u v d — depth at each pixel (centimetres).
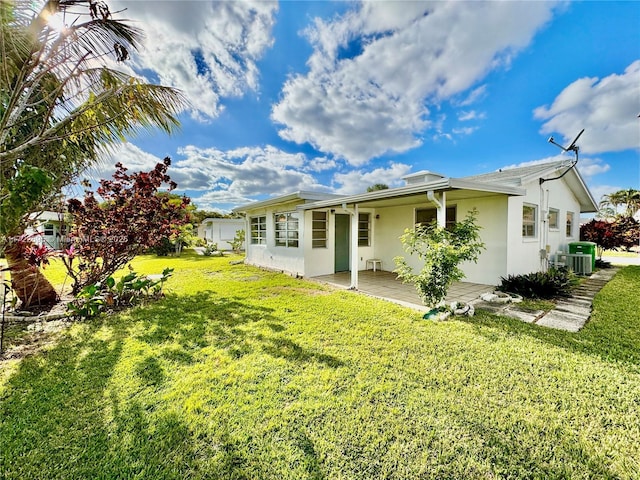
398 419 221
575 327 405
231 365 306
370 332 397
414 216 879
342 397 249
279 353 335
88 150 485
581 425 212
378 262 1014
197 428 214
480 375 281
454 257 451
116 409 235
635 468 177
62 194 472
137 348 351
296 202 905
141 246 620
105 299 550
